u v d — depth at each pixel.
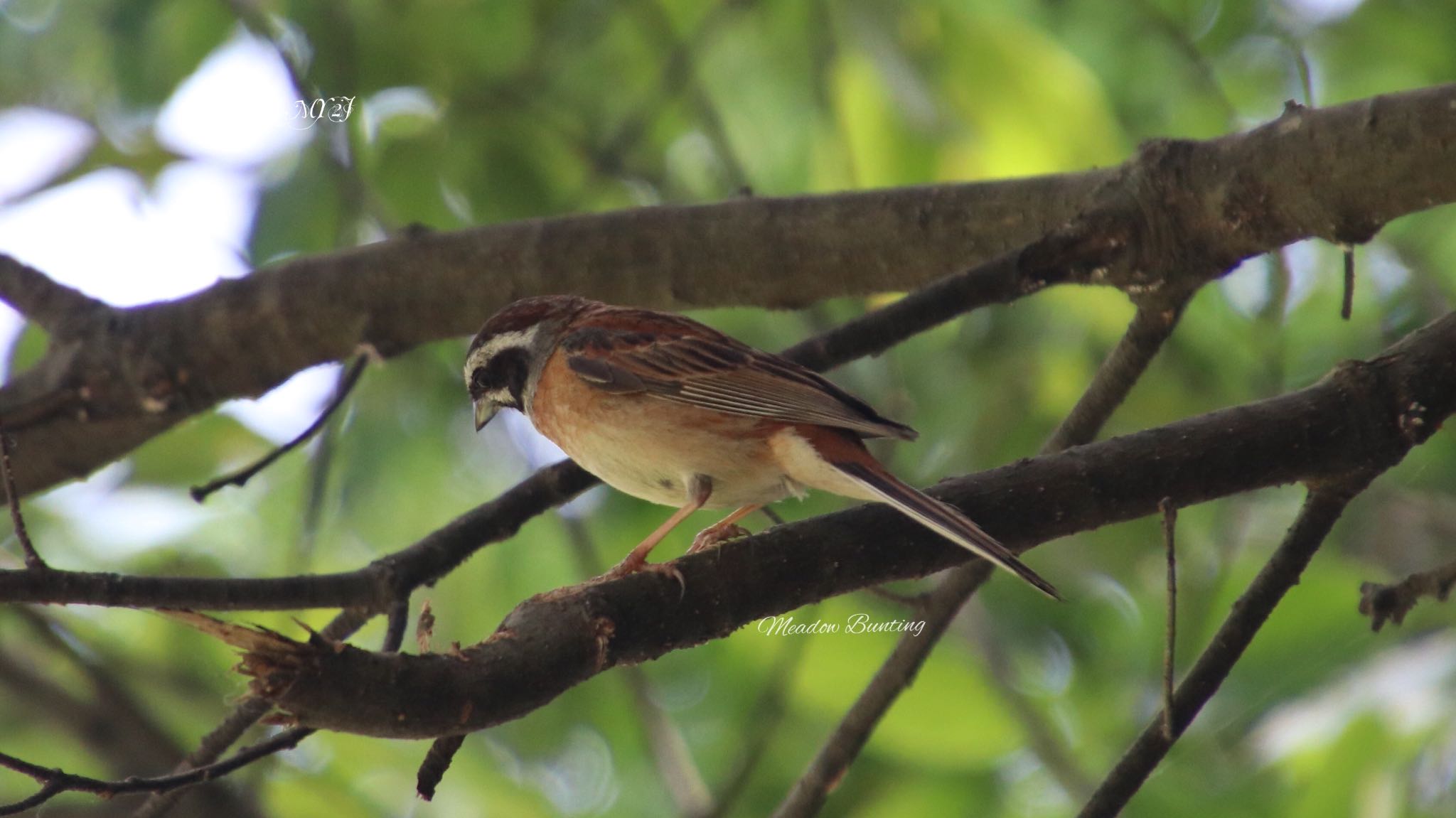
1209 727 11.11
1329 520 7.12
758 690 13.33
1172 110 13.15
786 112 13.07
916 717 12.53
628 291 9.38
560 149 12.41
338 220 11.33
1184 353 12.62
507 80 12.40
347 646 5.29
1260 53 13.86
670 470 8.15
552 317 8.83
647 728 11.66
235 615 11.75
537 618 6.04
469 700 5.58
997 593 13.70
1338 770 9.70
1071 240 7.61
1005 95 10.98
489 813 12.33
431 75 12.28
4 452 6.13
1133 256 7.59
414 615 12.76
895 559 6.80
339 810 11.75
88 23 12.71
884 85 11.21
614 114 13.14
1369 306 13.54
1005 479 6.99
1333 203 7.18
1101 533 12.58
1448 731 9.47
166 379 9.81
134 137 12.49
